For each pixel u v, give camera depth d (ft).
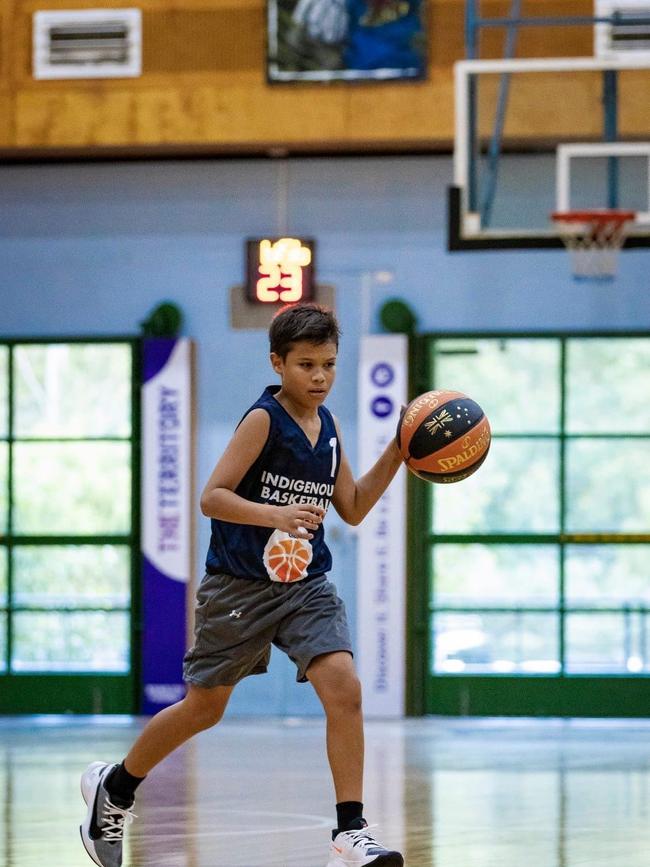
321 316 21.43
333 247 59.00
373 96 55.62
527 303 58.39
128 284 59.93
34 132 56.85
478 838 29.17
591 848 27.81
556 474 58.44
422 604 58.23
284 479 21.54
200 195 59.62
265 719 57.62
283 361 21.57
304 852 27.14
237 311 55.93
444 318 58.65
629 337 57.98
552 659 58.13
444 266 58.65
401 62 55.47
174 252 59.67
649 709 57.41
